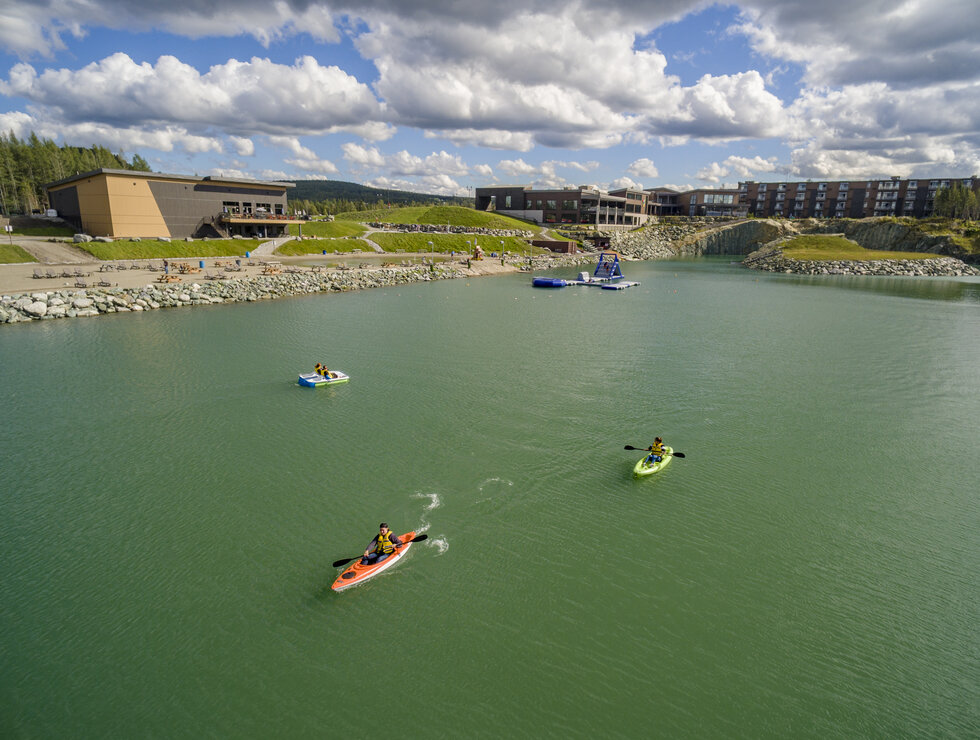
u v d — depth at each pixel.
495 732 15.72
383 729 15.81
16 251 87.88
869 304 94.62
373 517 25.80
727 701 16.80
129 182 102.94
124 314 67.81
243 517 25.69
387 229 167.50
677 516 26.31
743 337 65.06
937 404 42.09
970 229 174.62
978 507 27.59
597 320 74.62
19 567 22.22
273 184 126.88
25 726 15.80
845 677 17.70
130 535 24.31
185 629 19.31
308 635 19.08
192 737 15.56
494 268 135.38
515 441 33.81
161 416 36.91
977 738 15.73
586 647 18.69
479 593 21.08
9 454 31.38
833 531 25.42
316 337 58.88
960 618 20.30
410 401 40.25
